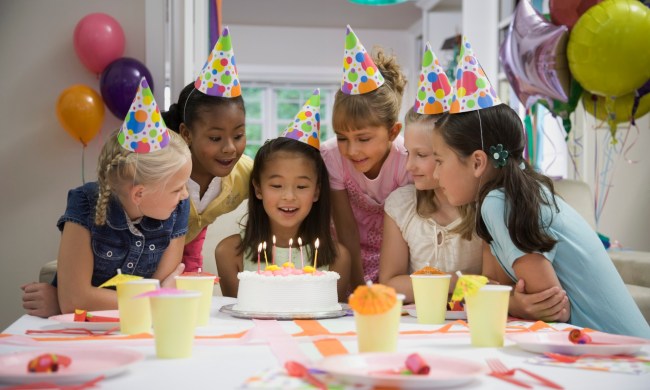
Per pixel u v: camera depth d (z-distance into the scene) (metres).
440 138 1.58
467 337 1.21
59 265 1.59
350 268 2.22
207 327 1.33
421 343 1.15
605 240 3.36
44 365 0.87
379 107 2.10
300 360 0.98
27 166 3.14
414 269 2.05
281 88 8.29
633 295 2.57
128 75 2.98
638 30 2.95
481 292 1.10
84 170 3.16
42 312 1.58
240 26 8.09
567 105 3.27
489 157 1.53
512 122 1.55
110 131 3.17
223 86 2.10
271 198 2.06
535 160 3.80
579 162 4.09
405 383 0.78
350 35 2.09
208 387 0.82
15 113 3.13
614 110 3.23
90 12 3.15
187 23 3.26
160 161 1.51
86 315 1.35
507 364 0.96
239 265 2.17
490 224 1.52
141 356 0.92
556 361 0.97
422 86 1.88
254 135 8.29
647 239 4.17
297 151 2.06
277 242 2.16
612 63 2.98
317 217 2.16
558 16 3.15
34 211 3.14
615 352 1.00
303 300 1.53
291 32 8.16
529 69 3.21
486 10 4.32
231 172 2.38
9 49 3.13
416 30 8.01
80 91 2.98
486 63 4.32
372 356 0.91
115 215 1.62
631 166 4.14
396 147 2.31
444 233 1.97
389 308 1.03
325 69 8.20
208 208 2.31
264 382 0.83
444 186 1.60
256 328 1.28
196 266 2.39
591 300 1.53
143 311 1.24
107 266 1.63
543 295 1.46
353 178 2.34
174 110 2.21
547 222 1.51
